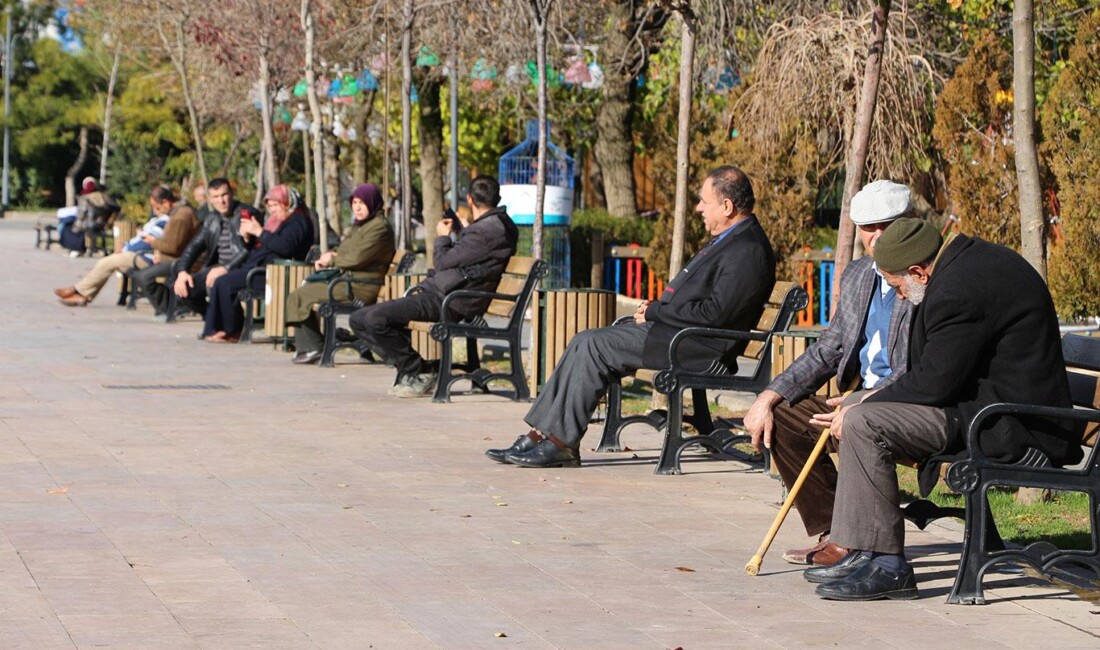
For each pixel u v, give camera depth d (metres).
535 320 13.80
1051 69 18.28
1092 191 11.82
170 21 28.30
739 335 10.21
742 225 10.32
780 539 8.20
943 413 6.99
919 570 7.56
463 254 13.88
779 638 6.26
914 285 7.11
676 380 10.16
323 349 16.61
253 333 19.70
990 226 13.13
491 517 8.64
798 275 20.08
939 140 13.55
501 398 14.00
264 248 18.72
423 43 21.39
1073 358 7.84
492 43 21.38
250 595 6.79
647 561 7.64
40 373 15.19
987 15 16.16
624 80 27.33
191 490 9.27
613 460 10.77
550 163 29.48
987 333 6.87
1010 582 7.29
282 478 9.73
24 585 6.89
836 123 17.22
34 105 80.12
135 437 11.27
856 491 7.00
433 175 30.81
